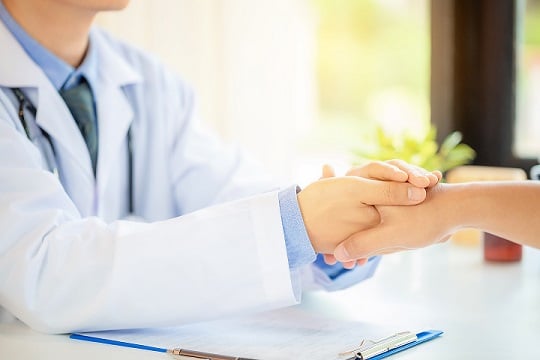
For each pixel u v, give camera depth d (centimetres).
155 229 113
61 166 148
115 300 110
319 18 321
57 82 153
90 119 154
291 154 251
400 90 315
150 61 179
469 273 157
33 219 119
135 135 168
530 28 232
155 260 110
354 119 326
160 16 252
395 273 157
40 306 113
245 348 103
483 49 233
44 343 110
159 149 170
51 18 148
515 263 166
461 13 234
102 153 154
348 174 122
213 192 169
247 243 110
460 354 102
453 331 114
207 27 252
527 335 111
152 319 111
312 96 315
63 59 154
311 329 114
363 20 319
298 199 114
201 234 110
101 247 113
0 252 117
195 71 253
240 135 252
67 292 113
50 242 116
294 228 112
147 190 169
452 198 116
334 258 129
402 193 114
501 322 119
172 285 110
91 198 150
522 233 114
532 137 235
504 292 139
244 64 250
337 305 131
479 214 115
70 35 152
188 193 171
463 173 182
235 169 173
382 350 102
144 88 174
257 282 110
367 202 113
